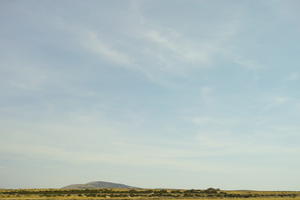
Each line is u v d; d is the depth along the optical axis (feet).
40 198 315.37
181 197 382.83
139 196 384.88
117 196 372.17
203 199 354.54
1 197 318.24
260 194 448.24
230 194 433.48
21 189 427.33
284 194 460.96
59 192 401.29
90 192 414.21
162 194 411.13
